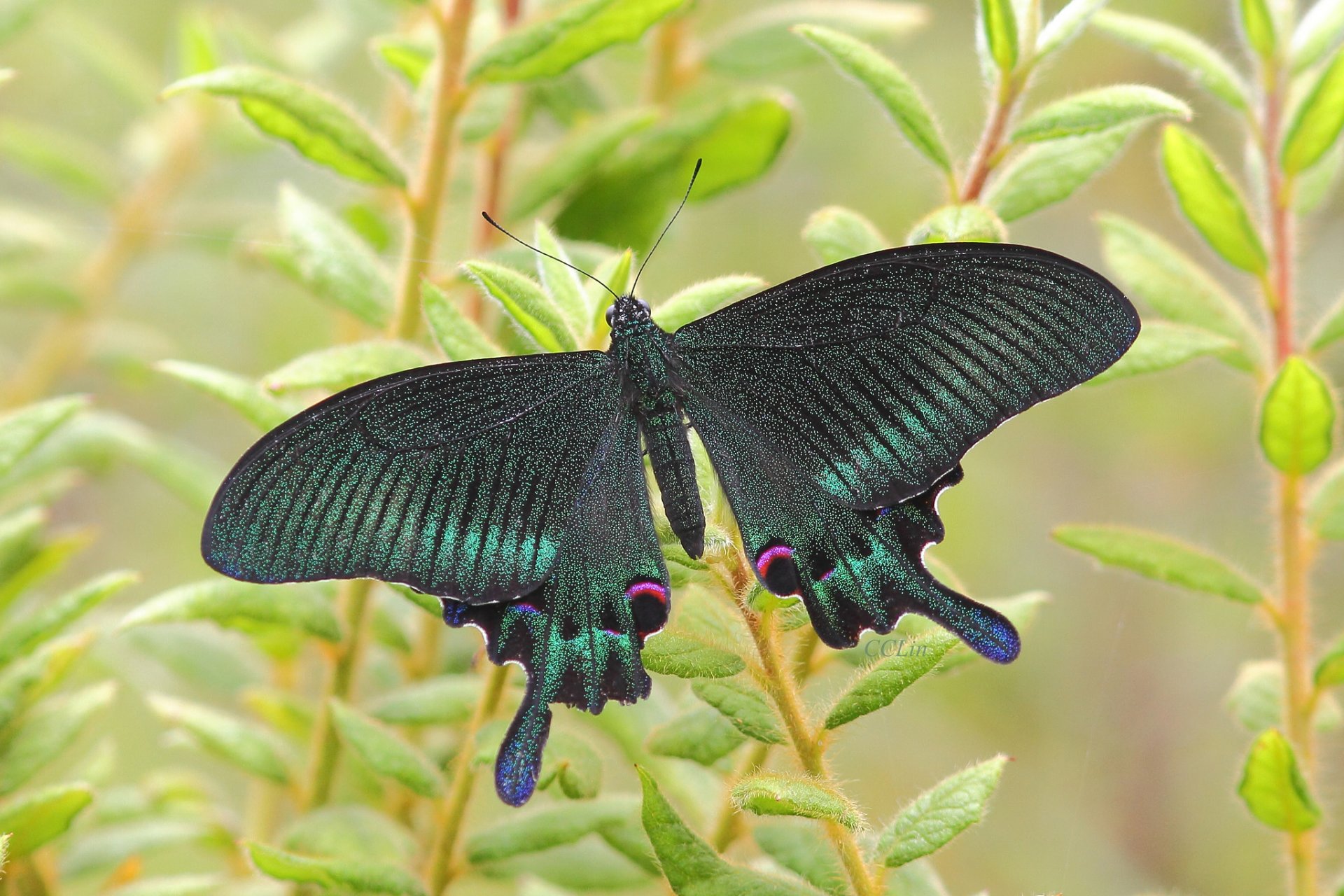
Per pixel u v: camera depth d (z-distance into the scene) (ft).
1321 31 2.94
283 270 3.01
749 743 2.91
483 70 2.97
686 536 2.86
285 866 2.88
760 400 2.90
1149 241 2.99
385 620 3.05
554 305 2.89
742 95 3.10
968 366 2.87
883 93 2.91
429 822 3.06
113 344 3.26
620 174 3.11
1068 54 3.49
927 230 2.89
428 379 2.89
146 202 3.24
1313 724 2.96
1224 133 3.29
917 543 2.87
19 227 3.18
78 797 2.90
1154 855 3.51
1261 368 2.97
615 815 2.95
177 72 3.27
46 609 2.93
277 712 3.06
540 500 2.90
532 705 2.88
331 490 2.86
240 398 2.96
